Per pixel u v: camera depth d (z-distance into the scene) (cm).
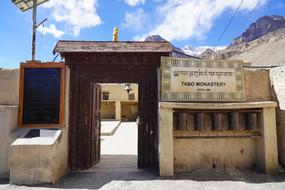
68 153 755
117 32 975
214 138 745
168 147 685
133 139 1550
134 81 805
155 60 773
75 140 765
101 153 1120
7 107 698
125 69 785
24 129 714
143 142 789
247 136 745
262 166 714
